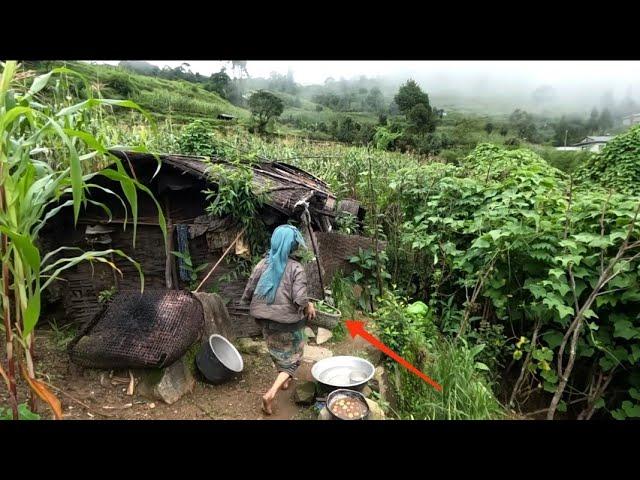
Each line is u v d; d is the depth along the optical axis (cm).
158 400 337
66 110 217
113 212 474
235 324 467
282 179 582
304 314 349
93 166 517
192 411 334
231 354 394
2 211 220
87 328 362
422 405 362
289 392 372
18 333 253
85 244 475
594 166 884
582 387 499
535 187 499
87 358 346
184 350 350
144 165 454
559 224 446
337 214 660
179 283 477
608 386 484
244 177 447
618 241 417
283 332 341
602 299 414
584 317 410
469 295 575
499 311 490
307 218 520
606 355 438
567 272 429
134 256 480
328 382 353
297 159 1177
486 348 484
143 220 474
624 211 414
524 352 515
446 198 593
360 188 948
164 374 341
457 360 396
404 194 678
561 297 422
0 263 246
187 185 459
